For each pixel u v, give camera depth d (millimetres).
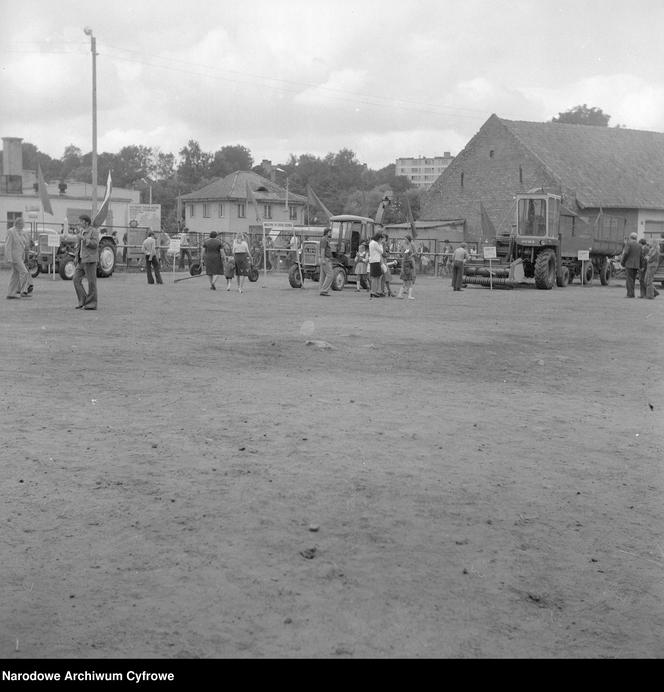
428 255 48156
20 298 21938
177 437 7145
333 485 5914
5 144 62156
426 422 8117
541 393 10016
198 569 4395
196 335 14562
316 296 26141
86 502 5395
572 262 40406
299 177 118875
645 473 6566
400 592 4203
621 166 60031
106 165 147500
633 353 14094
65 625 3754
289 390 9547
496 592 4254
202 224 82062
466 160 61625
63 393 8977
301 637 3705
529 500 5770
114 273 40250
